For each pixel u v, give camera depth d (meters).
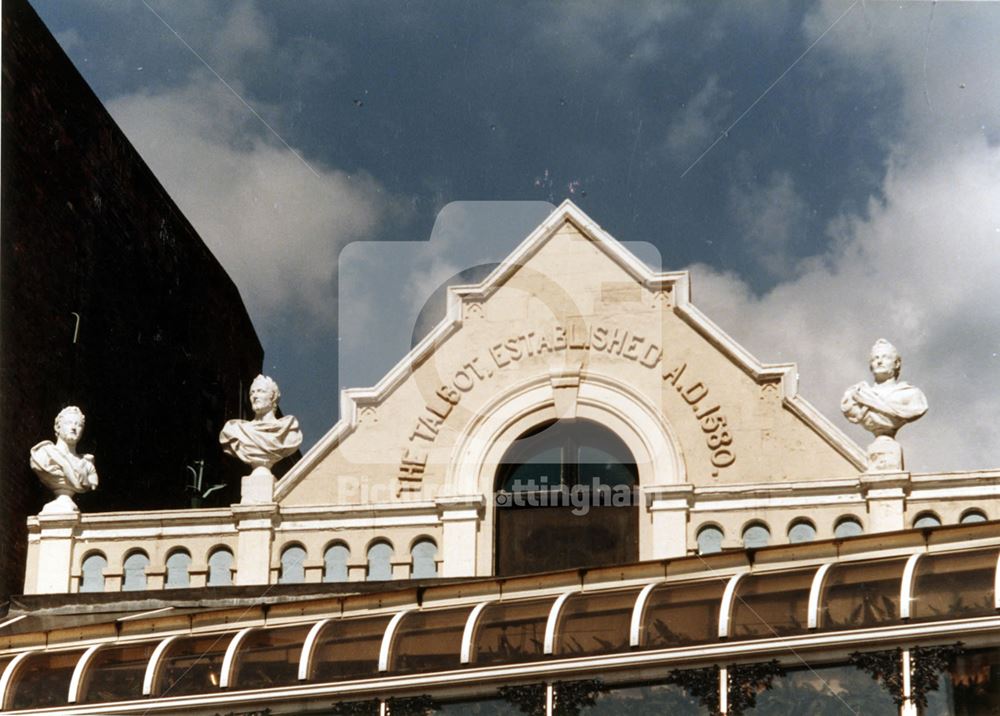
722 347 27.30
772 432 27.09
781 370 27.17
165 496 30.66
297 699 24.75
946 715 23.11
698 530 26.70
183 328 30.34
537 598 24.69
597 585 24.66
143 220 30.27
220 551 27.36
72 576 27.38
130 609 26.64
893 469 26.34
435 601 25.02
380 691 24.56
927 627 23.34
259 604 25.61
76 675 25.48
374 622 24.97
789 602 23.84
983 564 23.52
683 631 24.02
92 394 30.62
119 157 30.05
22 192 30.05
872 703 23.31
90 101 29.92
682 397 27.27
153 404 30.70
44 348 30.23
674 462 27.06
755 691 23.62
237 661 25.14
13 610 26.83
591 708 24.00
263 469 27.66
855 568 23.89
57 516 27.47
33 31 30.14
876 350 26.86
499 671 24.31
